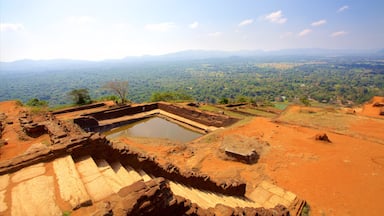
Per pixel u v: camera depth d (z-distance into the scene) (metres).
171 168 8.23
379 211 9.45
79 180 5.00
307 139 18.12
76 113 35.66
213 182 9.27
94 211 4.06
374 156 14.54
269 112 38.59
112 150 6.77
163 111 44.28
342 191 11.03
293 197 10.45
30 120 14.20
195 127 34.78
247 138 18.73
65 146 6.02
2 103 28.44
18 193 4.46
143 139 23.25
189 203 5.19
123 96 50.00
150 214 4.16
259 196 10.71
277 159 15.05
